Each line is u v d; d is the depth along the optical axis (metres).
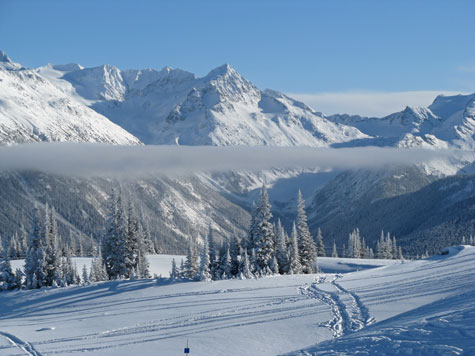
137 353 38.38
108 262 95.81
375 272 70.44
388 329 30.58
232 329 43.44
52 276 90.19
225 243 92.81
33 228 93.38
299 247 102.69
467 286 47.41
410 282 55.72
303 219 103.81
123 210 97.19
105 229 101.62
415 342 25.73
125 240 96.12
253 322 45.22
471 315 29.89
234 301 55.59
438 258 76.38
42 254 90.62
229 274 87.12
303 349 29.91
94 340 42.81
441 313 32.78
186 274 88.81
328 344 30.12
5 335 46.44
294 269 94.31
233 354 37.28
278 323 44.22
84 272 88.62
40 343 42.75
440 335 26.50
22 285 89.69
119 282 74.94
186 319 48.53
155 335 43.28
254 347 38.44
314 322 43.50
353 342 28.55
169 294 63.50
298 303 51.84
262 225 93.25
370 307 46.06
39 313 64.12
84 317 55.19
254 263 90.81
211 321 46.84
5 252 89.00
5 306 72.69
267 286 64.56
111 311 57.25
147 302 60.03
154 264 123.19
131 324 48.31
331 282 64.75
